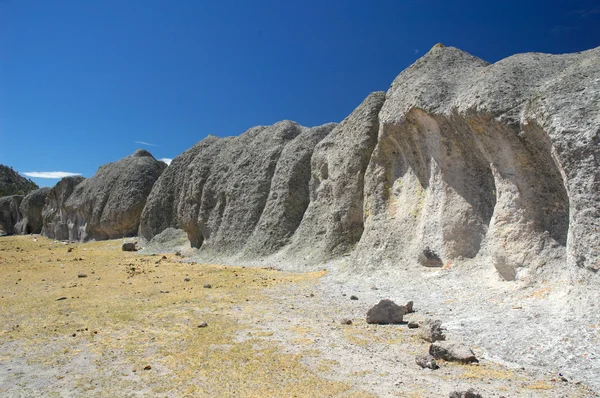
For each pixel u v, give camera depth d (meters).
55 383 6.54
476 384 5.82
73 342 8.45
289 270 17.14
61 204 42.81
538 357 6.59
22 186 90.31
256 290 13.02
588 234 7.72
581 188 7.91
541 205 9.91
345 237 17.16
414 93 13.45
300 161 20.97
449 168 12.69
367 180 15.88
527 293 9.26
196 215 25.72
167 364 7.11
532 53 11.61
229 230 22.58
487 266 11.26
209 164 26.72
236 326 9.10
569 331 7.02
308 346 7.65
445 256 12.23
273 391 5.91
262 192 22.31
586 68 9.02
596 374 5.89
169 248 27.08
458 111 11.54
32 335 8.98
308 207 19.86
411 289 11.62
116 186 35.59
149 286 14.43
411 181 14.62
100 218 35.75
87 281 16.05
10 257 25.03
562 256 9.42
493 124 10.44
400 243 13.94
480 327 8.04
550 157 9.54
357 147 17.23
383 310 9.04
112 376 6.71
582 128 8.01
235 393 5.92
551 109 8.77
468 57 14.49
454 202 12.41
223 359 7.20
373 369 6.52
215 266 19.09
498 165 10.70
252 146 24.67
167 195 29.69
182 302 11.66
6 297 13.09
